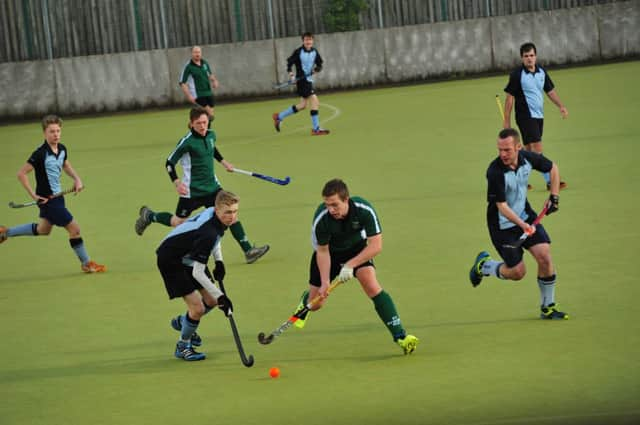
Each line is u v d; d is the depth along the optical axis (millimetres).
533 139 38031
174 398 18875
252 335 22797
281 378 19625
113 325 24359
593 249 28000
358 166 46344
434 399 17781
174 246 20594
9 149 63906
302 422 17094
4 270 31141
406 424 16656
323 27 87062
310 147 53844
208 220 20250
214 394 18953
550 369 18891
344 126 61844
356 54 87188
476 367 19391
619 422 15977
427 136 54188
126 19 84812
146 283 28328
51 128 29359
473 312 23266
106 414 18234
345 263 21203
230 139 59906
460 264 27672
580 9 88188
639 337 20406
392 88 84812
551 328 21516
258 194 41469
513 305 23578
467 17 88938
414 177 42250
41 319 25281
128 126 72812
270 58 85938
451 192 38281
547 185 36969
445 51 87938
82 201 42969
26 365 21594
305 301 21391
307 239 32469
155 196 42875
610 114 56000
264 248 29656
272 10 86188
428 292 25203
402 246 30266
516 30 88188
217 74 85688
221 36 86125
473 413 16922
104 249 33281
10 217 40750
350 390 18625
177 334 23312
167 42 85750
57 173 29703
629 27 88500
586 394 17391
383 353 20812
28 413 18562
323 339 22125
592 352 19688
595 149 44938
